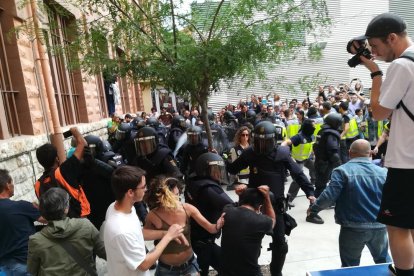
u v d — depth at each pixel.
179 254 2.68
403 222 1.63
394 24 1.62
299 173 3.54
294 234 5.20
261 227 2.80
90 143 4.23
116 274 2.14
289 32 3.40
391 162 1.64
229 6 3.51
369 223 3.16
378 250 3.29
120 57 3.48
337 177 3.21
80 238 2.43
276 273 3.56
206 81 3.57
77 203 3.36
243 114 12.13
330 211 6.14
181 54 3.28
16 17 5.89
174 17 3.51
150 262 2.19
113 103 13.36
